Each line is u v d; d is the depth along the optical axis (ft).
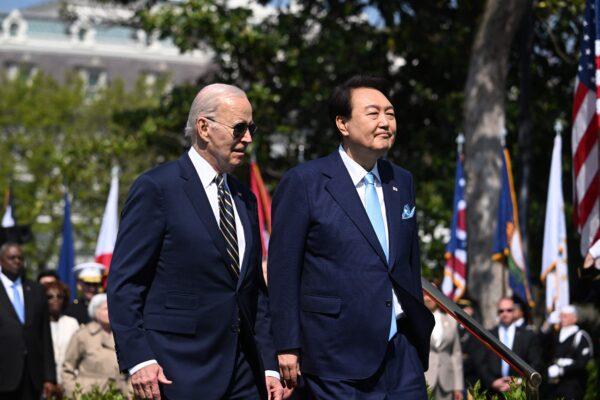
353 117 18.43
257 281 18.42
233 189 18.49
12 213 58.80
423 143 71.31
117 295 17.16
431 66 71.56
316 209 18.31
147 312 17.47
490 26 52.13
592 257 26.71
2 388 36.24
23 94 146.92
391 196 18.78
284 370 18.17
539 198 71.61
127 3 74.02
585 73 28.81
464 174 53.36
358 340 17.89
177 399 17.07
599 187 28.27
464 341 40.34
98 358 35.65
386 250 18.39
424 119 74.38
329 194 18.40
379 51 69.67
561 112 70.08
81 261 138.82
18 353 36.55
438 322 37.55
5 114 145.89
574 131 28.91
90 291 44.01
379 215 18.58
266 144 70.49
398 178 19.10
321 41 68.64
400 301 18.21
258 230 18.62
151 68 203.10
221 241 17.63
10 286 37.17
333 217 18.25
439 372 37.17
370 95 18.48
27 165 139.74
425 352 18.40
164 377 16.88
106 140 80.18
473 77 53.16
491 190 52.54
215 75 73.00
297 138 72.84
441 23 69.05
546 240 48.34
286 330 18.06
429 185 71.51
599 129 27.40
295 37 70.13
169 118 73.15
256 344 17.83
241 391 17.72
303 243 18.34
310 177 18.49
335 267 18.13
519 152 54.39
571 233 66.95
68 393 35.47
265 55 69.46
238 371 17.71
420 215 71.72
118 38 205.57
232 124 17.70
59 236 137.59
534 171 71.61
